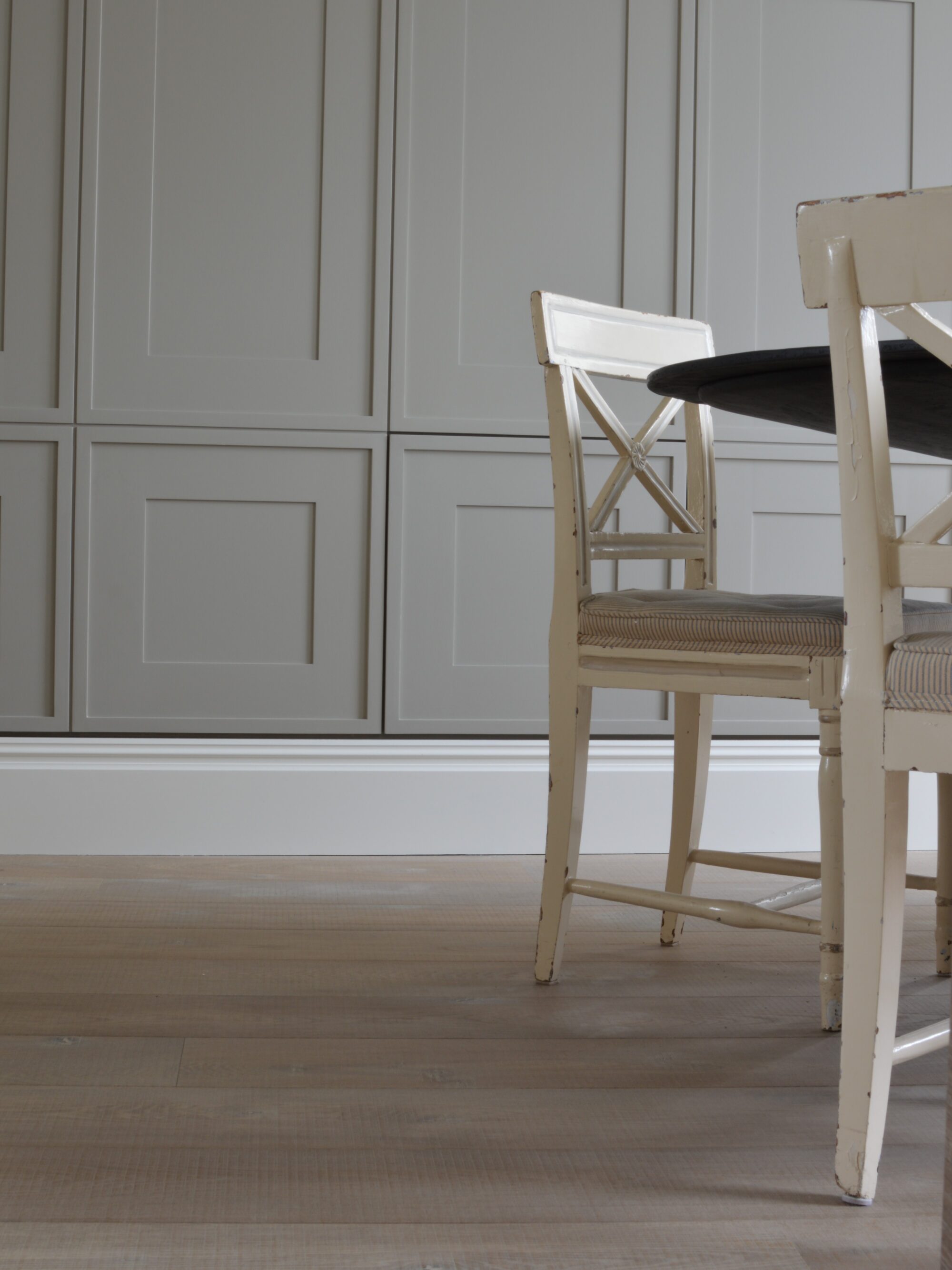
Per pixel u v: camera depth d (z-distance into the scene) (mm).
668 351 1985
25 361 2566
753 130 2736
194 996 1699
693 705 1974
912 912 2283
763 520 2742
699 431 2023
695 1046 1551
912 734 1104
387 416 2637
